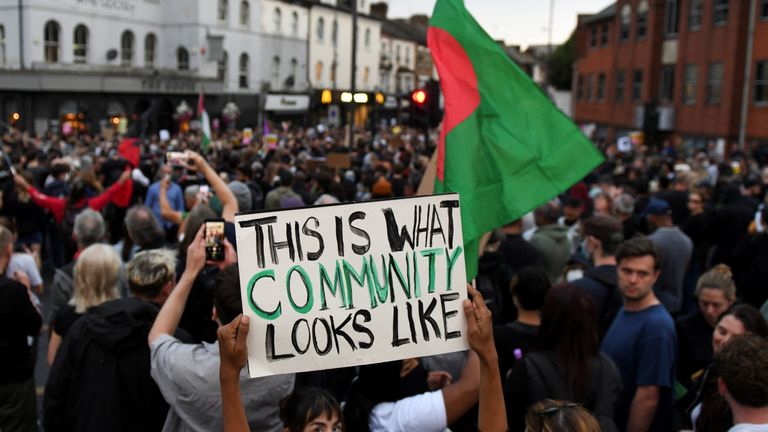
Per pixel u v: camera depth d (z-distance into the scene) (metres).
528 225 8.89
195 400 3.06
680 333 5.04
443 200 2.74
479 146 4.05
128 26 40.84
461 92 4.14
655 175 18.73
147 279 4.12
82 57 38.34
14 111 35.78
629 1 41.62
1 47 35.75
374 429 3.31
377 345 2.67
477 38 4.18
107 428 3.72
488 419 2.64
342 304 2.65
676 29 37.75
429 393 3.25
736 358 2.98
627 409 4.38
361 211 2.68
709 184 11.60
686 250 6.89
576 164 4.09
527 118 4.14
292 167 16.39
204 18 43.19
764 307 5.13
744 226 8.93
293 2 50.94
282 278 2.61
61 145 23.86
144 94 40.22
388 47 65.50
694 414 3.94
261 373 2.59
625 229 8.72
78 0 37.44
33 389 4.72
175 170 10.96
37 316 4.64
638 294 4.37
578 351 3.59
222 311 3.19
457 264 2.74
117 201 10.42
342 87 57.47
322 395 2.72
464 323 2.72
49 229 11.73
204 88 42.84
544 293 4.27
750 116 31.70
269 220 2.62
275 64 50.16
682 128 36.59
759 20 31.06
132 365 3.79
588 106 48.28
